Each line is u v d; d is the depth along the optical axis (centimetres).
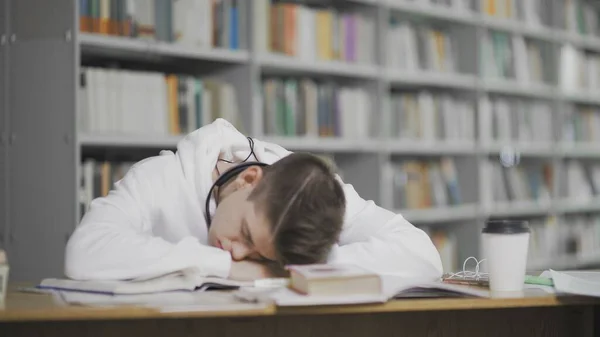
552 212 504
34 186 279
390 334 132
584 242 533
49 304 110
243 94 334
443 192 433
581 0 536
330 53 370
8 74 283
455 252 447
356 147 378
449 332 137
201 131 171
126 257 133
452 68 445
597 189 546
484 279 144
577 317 149
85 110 278
